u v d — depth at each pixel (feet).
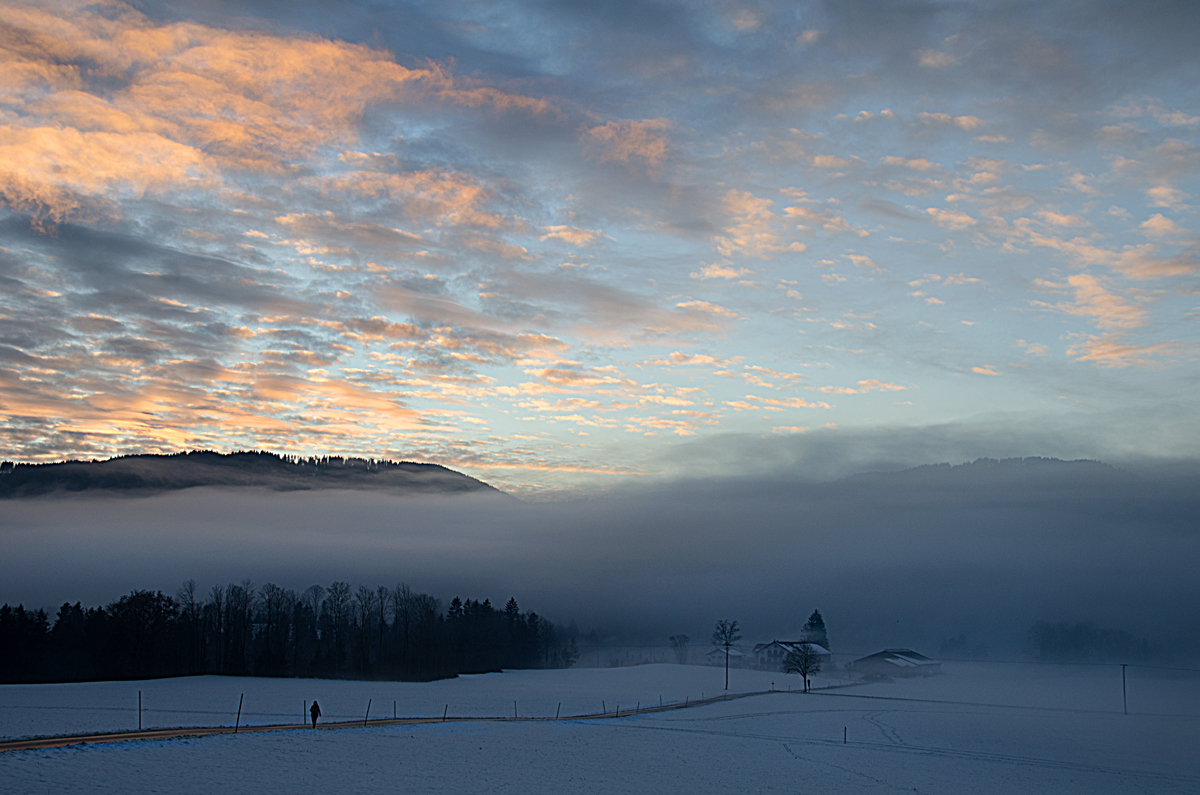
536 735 214.90
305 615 568.41
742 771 175.94
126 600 416.05
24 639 429.38
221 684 366.84
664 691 412.36
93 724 207.51
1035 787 175.73
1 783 127.85
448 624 606.55
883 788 165.48
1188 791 178.60
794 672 572.51
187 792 128.88
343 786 139.74
